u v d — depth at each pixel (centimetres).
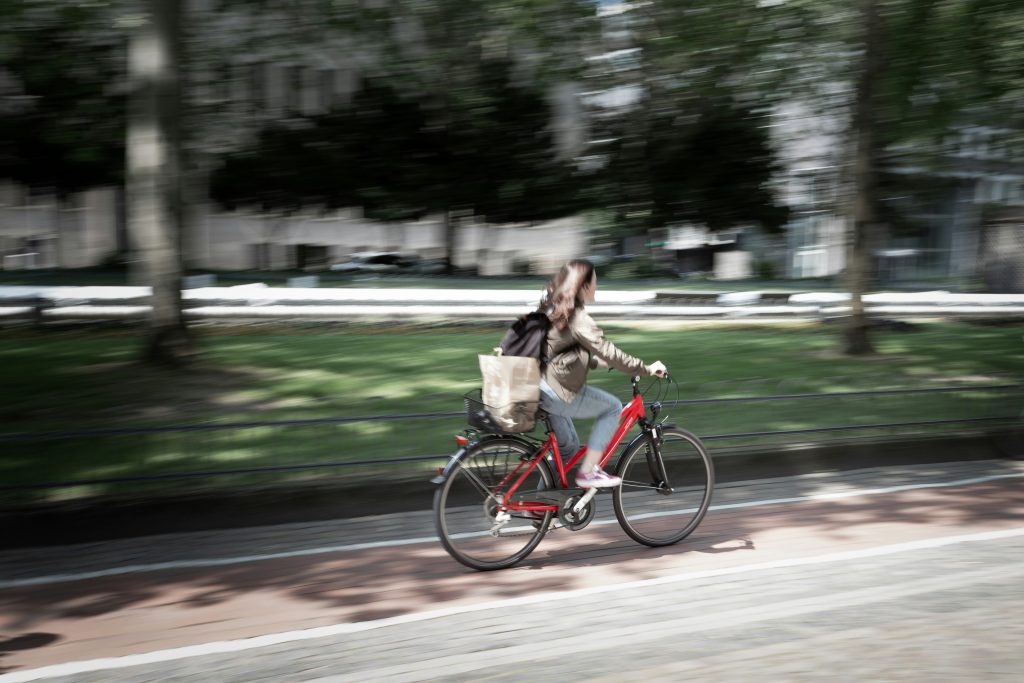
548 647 352
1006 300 1766
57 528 482
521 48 2159
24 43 2489
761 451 618
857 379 841
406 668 335
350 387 912
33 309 1360
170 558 464
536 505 455
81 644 360
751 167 2747
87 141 3011
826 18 1228
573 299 429
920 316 1712
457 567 451
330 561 461
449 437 617
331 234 4081
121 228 3741
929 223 2478
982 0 1138
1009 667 328
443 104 2830
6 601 406
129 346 1213
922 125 1241
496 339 1362
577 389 442
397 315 1553
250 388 903
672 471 490
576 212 3191
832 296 1786
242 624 379
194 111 2227
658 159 2828
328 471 549
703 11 1290
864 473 636
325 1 2091
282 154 3403
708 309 1666
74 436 535
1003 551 459
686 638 358
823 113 1429
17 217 3650
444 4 2166
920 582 416
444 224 3731
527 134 3077
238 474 530
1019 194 1839
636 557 463
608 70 1961
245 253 3897
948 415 689
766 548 473
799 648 346
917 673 324
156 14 952
